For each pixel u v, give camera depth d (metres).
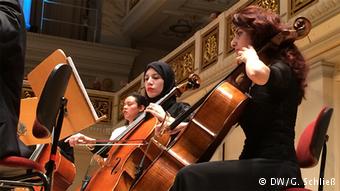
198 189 2.67
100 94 13.49
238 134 7.74
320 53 6.47
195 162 3.19
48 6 15.38
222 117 3.09
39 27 15.06
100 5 15.73
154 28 15.09
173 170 3.24
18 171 2.71
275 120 2.75
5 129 2.60
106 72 15.08
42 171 2.73
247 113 2.86
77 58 14.75
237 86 3.23
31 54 14.26
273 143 2.72
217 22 9.23
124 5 15.68
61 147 5.22
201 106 3.20
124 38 15.59
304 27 2.98
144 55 15.80
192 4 13.79
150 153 3.99
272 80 2.72
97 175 4.30
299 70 2.86
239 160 2.72
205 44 9.60
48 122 2.60
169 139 3.96
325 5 6.26
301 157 3.04
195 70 9.74
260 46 2.95
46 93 2.54
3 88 2.67
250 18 2.95
